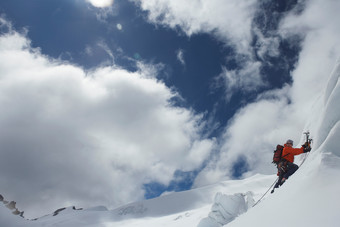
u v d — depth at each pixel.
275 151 5.42
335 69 4.35
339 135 3.18
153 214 78.25
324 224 1.87
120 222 72.38
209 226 12.82
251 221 2.99
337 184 2.33
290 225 2.15
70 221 67.94
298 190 2.68
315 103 5.77
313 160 3.19
